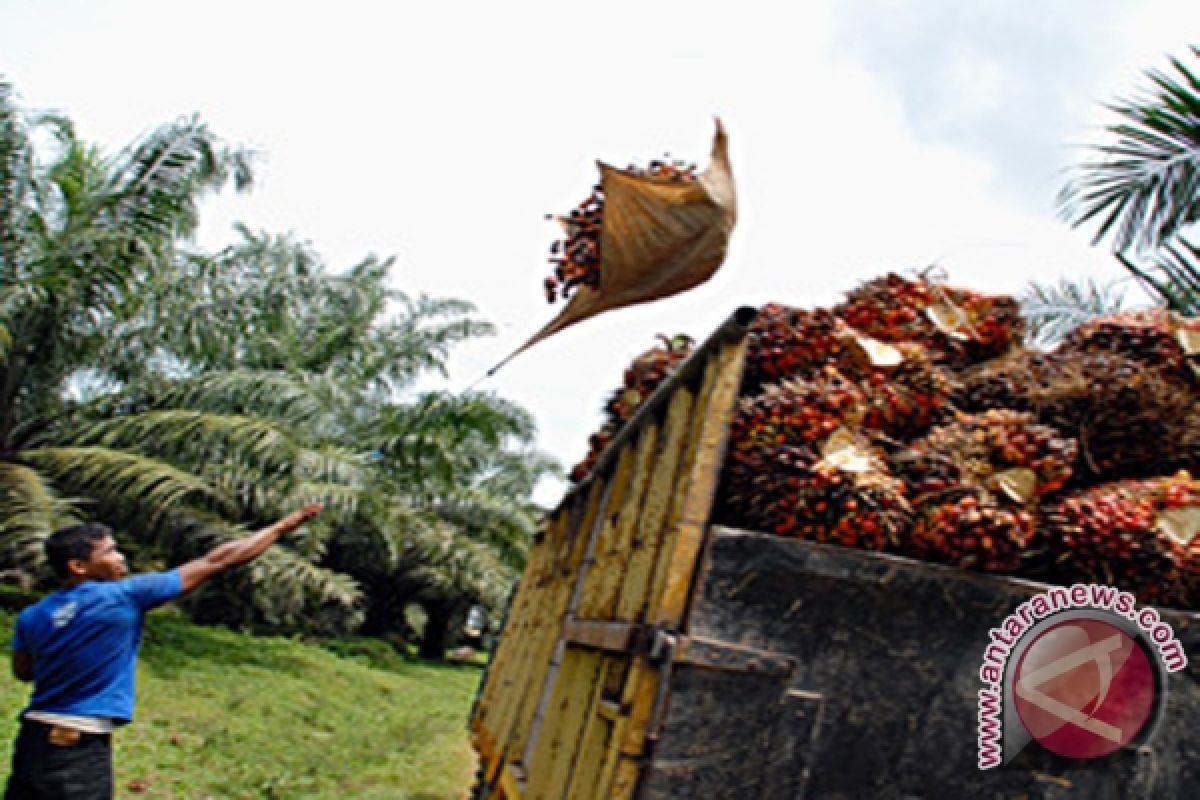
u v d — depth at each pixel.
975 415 2.64
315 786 6.61
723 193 2.10
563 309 2.34
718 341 2.45
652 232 2.14
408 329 17.66
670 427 2.73
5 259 11.55
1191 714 2.11
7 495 10.37
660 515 2.50
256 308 14.52
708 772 1.93
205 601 15.92
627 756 1.96
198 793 6.08
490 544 17.94
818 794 1.95
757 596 2.03
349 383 16.17
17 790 3.09
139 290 12.38
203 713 8.50
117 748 6.80
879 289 3.10
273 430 11.48
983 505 2.22
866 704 2.00
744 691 1.98
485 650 27.94
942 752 2.01
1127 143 5.66
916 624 2.06
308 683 11.66
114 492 11.09
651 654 1.99
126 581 3.32
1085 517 2.30
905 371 2.68
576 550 3.83
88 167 12.33
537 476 20.36
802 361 2.77
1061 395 2.65
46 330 11.79
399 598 20.59
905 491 2.31
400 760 7.99
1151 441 2.63
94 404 13.05
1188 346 2.77
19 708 7.19
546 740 2.95
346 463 12.84
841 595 2.05
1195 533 2.28
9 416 12.27
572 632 3.06
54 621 3.18
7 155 10.78
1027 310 6.35
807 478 2.26
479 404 15.26
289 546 13.75
